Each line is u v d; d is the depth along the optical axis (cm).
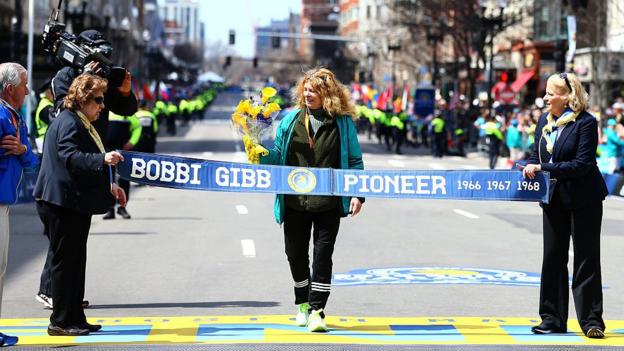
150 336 1959
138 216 4619
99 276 2820
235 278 2780
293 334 1980
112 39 19862
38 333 1994
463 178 1948
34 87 10962
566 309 1997
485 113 10881
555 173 1902
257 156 1958
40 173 1894
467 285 2677
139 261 3120
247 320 2153
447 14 13838
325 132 1988
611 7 10850
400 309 2314
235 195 5928
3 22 13112
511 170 1939
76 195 1866
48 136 1884
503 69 15088
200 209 5006
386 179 1947
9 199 1830
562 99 1927
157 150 10731
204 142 12812
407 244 3597
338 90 1986
